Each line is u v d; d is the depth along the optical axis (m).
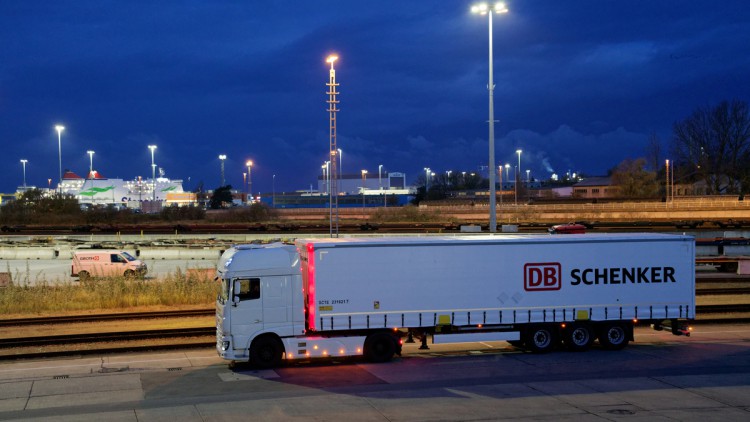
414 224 64.50
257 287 18.08
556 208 73.56
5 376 17.58
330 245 18.22
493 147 38.59
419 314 18.67
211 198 125.88
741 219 65.44
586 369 17.75
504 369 17.88
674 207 71.12
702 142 104.00
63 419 13.64
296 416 13.73
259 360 18.23
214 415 13.85
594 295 19.67
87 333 22.98
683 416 13.53
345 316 18.31
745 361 18.67
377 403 14.66
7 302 28.11
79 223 76.25
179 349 21.28
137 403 14.84
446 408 14.23
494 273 19.08
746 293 32.62
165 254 45.84
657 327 20.56
